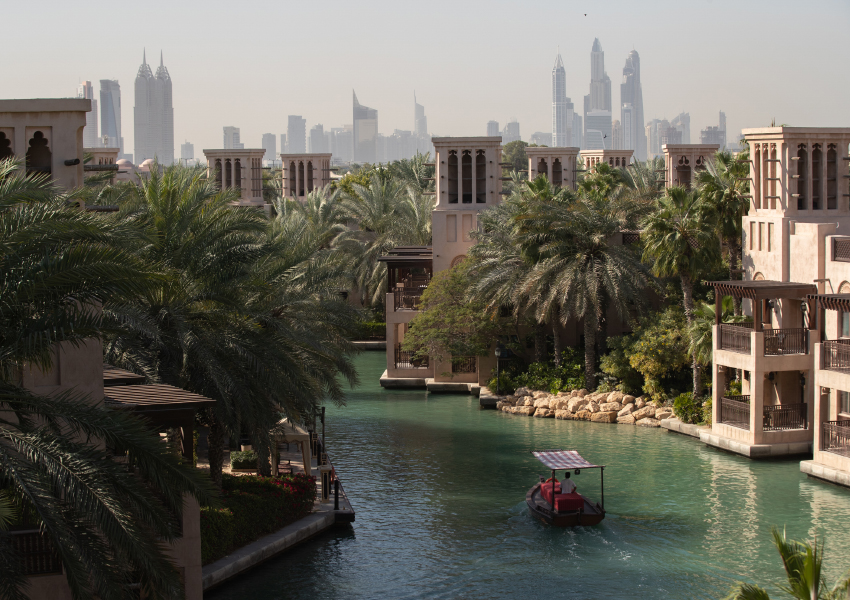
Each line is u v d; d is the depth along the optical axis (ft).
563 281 137.90
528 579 76.07
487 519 91.66
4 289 44.01
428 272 200.75
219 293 77.97
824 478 101.91
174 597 43.11
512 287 147.33
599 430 131.13
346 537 86.63
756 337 111.04
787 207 124.77
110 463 44.11
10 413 54.34
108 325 45.78
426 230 222.69
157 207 79.61
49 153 59.82
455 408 149.69
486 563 79.77
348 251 228.63
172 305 77.51
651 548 82.79
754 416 112.06
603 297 146.92
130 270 44.91
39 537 54.44
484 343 158.81
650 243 130.62
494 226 157.07
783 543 47.24
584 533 86.84
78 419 44.32
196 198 81.56
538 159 254.27
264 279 88.89
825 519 89.20
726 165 146.82
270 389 80.28
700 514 91.71
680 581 75.36
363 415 143.84
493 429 132.77
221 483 82.53
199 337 76.84
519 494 100.17
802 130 124.88
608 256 139.85
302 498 87.71
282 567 78.74
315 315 108.99
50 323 43.55
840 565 77.10
